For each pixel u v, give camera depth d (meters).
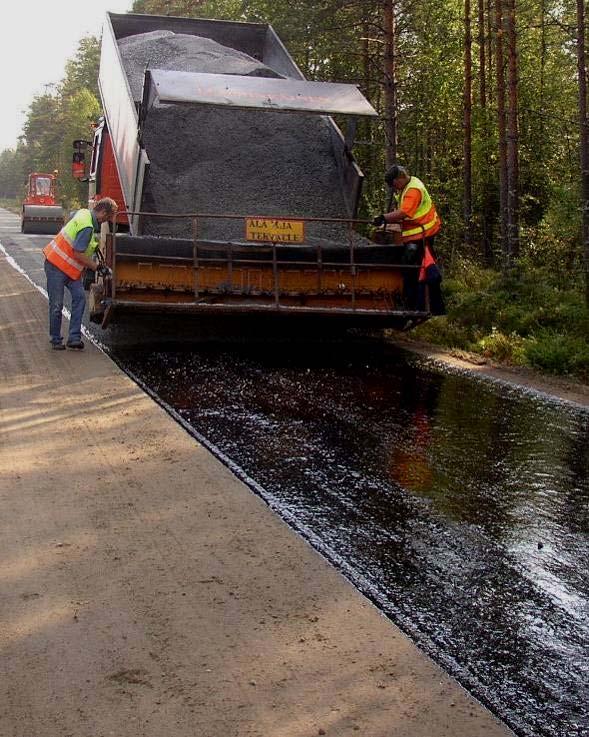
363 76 18.88
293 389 7.78
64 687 2.87
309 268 9.23
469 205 19.31
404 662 3.11
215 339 10.23
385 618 3.44
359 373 8.65
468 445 6.11
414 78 19.30
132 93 11.05
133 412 6.57
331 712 2.77
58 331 9.08
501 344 9.95
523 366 9.31
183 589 3.62
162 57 12.32
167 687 2.88
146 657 3.07
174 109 11.12
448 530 4.50
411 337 11.04
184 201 10.18
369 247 9.34
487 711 2.84
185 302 9.02
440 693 2.92
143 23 13.81
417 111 19.67
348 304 9.41
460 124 21.28
